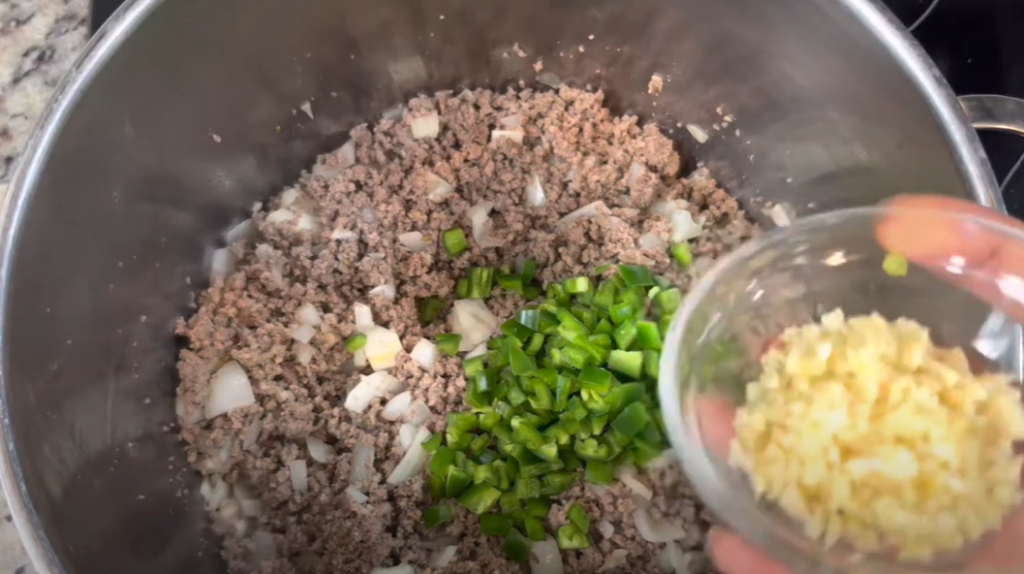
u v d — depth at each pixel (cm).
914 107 25
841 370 23
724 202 32
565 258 31
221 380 29
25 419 23
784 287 25
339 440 29
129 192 27
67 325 25
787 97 29
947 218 24
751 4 27
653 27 29
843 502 22
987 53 30
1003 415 23
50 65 31
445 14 30
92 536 24
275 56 29
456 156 32
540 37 31
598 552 28
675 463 28
